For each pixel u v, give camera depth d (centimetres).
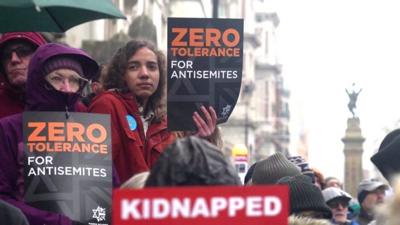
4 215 454
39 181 486
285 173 615
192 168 295
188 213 273
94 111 575
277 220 275
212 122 587
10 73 591
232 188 274
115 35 2434
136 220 271
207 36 593
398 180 296
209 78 591
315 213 498
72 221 486
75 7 523
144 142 591
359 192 984
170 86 589
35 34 610
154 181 295
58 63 502
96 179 493
